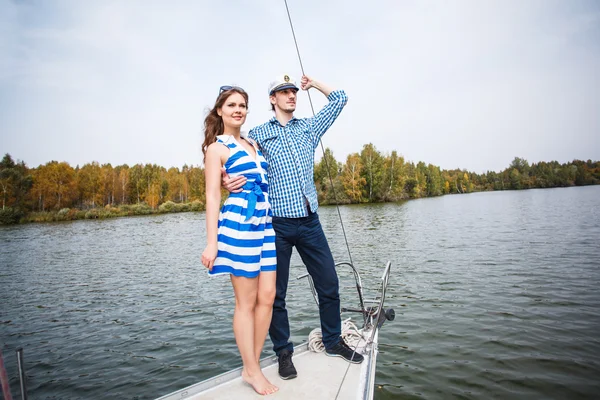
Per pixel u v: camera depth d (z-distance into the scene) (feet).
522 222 71.61
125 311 28.22
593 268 31.50
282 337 8.34
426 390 14.02
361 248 51.65
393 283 30.91
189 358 18.61
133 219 169.37
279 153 8.26
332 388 7.34
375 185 216.95
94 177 236.84
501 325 19.97
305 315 23.88
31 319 27.91
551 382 14.11
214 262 6.97
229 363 17.80
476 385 14.17
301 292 30.12
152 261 52.95
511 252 41.06
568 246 42.47
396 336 19.24
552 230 57.06
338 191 209.97
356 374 7.96
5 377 3.85
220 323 23.71
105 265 51.72
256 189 7.28
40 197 203.00
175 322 24.57
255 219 7.14
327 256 8.73
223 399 7.02
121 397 15.20
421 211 124.77
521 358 16.07
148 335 22.38
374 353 9.36
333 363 8.54
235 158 7.22
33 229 130.31
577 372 14.73
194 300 29.96
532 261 35.68
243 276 7.06
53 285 40.32
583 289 25.70
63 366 18.76
